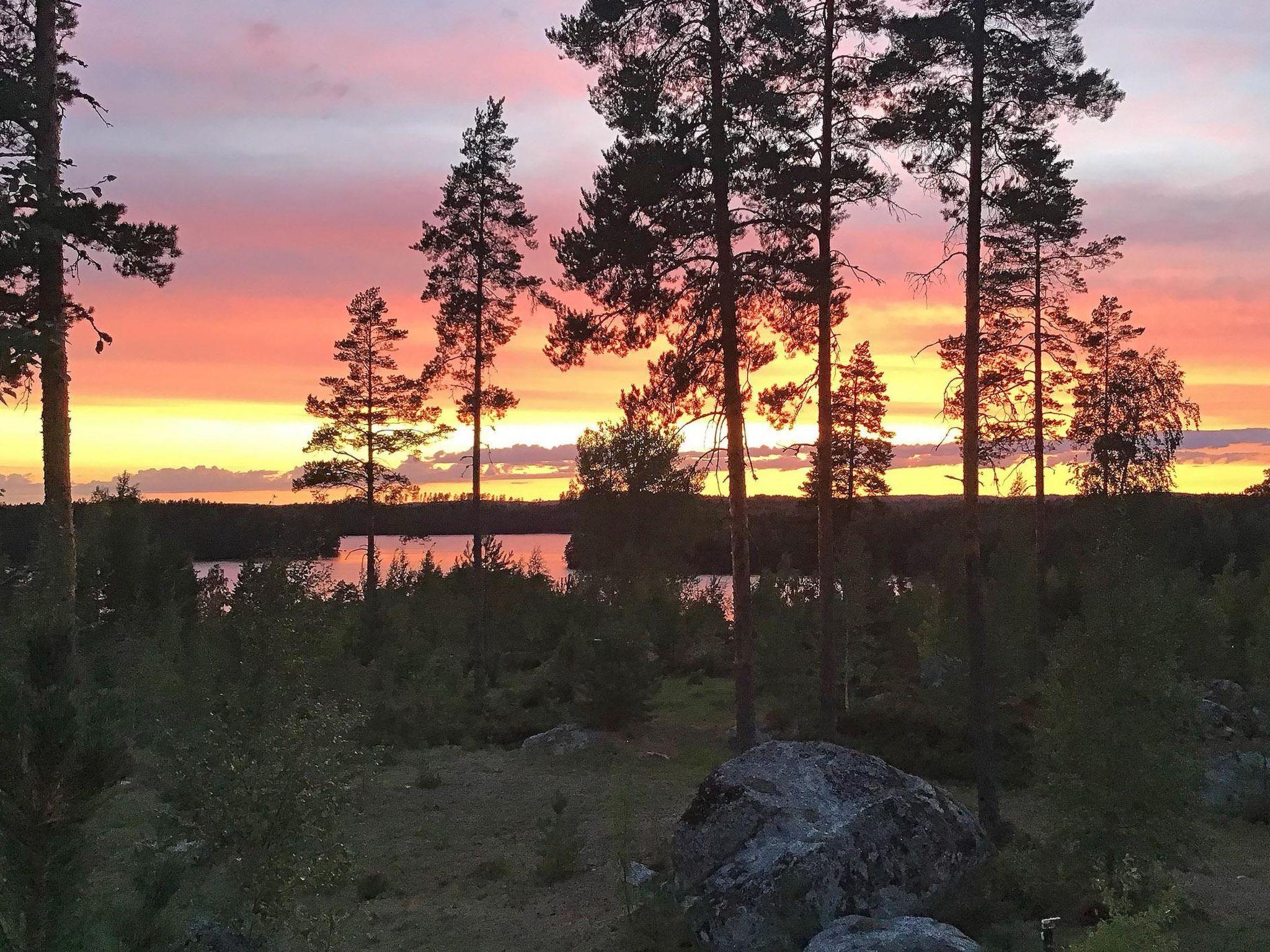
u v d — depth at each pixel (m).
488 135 31.75
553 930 11.15
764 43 16.66
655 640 35.75
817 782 11.37
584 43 16.94
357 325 38.09
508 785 18.56
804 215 17.33
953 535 45.34
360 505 37.44
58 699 5.66
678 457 68.50
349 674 20.83
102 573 29.27
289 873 9.08
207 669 15.14
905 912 9.79
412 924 11.55
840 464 38.16
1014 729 20.09
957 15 14.64
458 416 32.44
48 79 16.67
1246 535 59.81
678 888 10.58
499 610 39.41
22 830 5.49
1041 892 10.41
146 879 6.43
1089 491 40.22
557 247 17.56
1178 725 10.93
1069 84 14.65
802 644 27.72
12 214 14.05
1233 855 13.57
